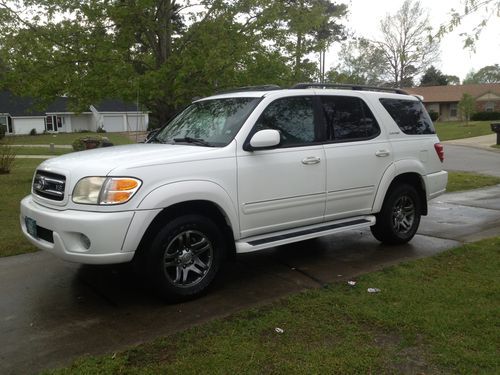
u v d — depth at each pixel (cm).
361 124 583
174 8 1068
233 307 431
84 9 1017
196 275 455
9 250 604
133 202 405
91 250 399
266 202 487
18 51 1054
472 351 343
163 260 429
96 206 401
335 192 544
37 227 445
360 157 564
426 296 442
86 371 322
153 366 329
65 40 1055
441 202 962
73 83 1038
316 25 1134
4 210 841
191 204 448
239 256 592
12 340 372
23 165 1784
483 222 770
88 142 2278
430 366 326
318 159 523
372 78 4481
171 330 387
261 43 1069
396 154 607
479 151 2430
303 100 534
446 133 4006
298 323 391
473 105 5112
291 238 501
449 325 382
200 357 339
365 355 340
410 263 542
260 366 327
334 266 548
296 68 1108
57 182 430
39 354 350
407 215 640
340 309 417
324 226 541
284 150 500
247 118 486
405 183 636
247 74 1018
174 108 1094
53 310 430
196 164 441
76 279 509
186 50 1026
